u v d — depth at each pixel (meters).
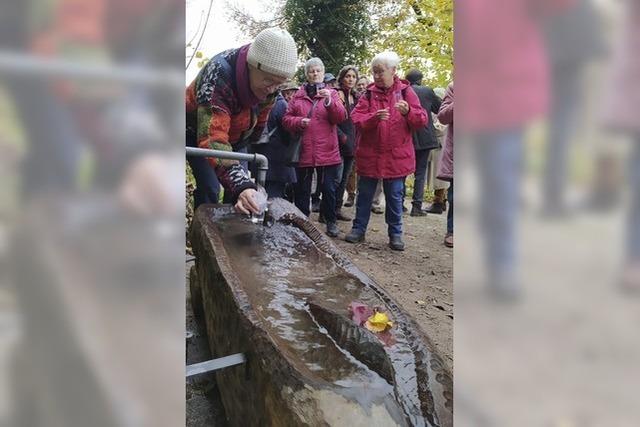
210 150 2.02
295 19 12.09
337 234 4.15
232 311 1.50
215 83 2.05
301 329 1.43
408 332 1.36
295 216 2.32
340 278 1.78
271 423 1.14
